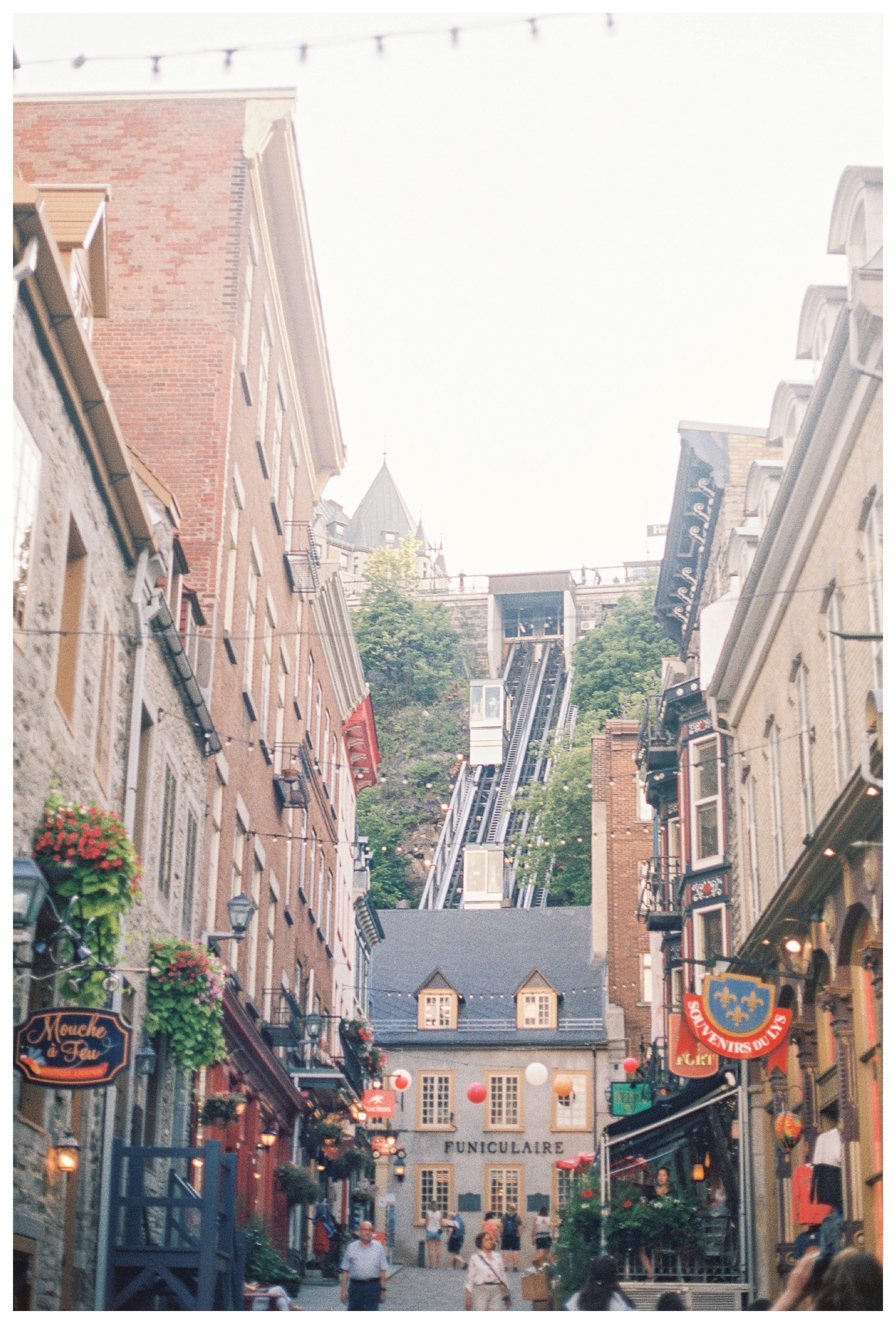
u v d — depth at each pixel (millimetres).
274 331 33562
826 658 20922
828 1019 20984
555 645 138750
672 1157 30406
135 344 28156
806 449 20359
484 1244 20297
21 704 13297
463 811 111938
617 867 56562
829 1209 18891
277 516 34312
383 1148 54062
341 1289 25031
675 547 38406
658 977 43969
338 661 45812
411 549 149750
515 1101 58188
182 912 23141
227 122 29656
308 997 40469
